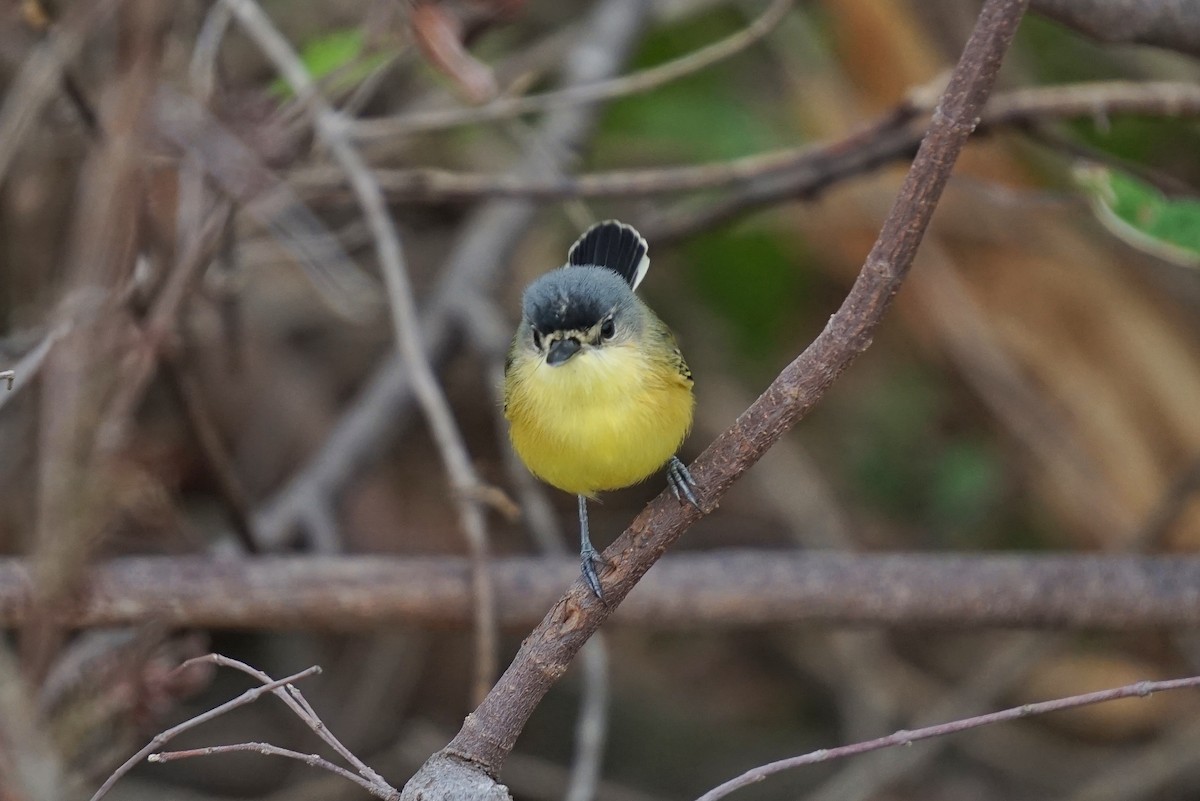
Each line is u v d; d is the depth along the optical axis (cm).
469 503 902
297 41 1291
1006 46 532
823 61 1384
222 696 1338
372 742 1327
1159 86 1024
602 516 1464
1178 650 1306
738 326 1451
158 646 916
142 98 776
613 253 970
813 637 1420
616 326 810
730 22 1438
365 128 1031
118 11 786
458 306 1251
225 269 1012
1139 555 955
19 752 647
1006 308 1328
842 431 1501
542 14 1566
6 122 960
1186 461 1276
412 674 1369
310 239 1101
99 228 794
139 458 915
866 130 1057
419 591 897
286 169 1037
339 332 1460
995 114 1015
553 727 1412
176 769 1302
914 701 1347
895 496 1460
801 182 1129
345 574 898
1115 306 1309
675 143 1416
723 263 1418
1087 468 1295
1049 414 1306
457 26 959
